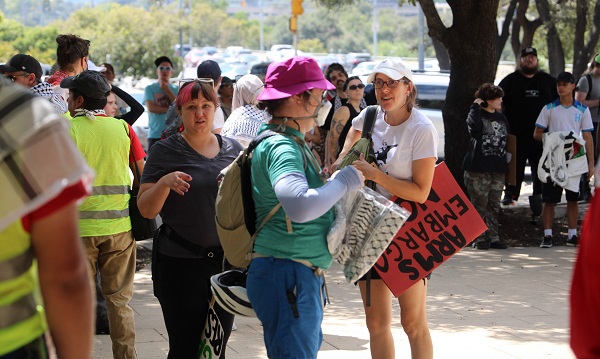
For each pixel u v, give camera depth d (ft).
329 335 28.94
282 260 16.22
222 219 16.90
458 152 50.16
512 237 48.47
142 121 81.46
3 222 9.28
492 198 45.16
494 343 27.99
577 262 10.47
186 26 238.89
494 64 49.85
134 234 23.80
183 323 20.81
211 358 20.43
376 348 21.45
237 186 16.62
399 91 20.42
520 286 36.63
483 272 39.47
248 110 28.12
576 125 46.34
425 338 21.72
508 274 39.09
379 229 16.87
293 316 16.02
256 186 16.22
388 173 20.90
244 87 28.76
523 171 52.49
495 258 42.83
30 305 10.18
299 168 15.56
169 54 214.28
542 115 46.70
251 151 16.38
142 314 31.78
